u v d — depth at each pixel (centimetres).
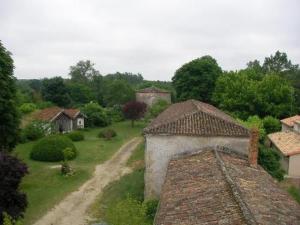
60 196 2567
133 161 3638
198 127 2178
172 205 1316
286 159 3241
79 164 3531
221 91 4984
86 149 4238
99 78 9662
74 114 5691
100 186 2823
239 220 1062
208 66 5522
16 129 3216
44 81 7506
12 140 3152
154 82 10925
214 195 1303
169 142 2144
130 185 2697
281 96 4662
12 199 1964
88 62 9856
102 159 3756
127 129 5997
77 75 9775
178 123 2230
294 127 4138
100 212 2261
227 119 2441
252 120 4222
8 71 3114
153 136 2148
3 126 3053
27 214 2227
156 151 2159
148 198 2181
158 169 2167
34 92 8012
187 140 2136
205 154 1914
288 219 1192
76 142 4703
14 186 2014
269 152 2720
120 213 1589
